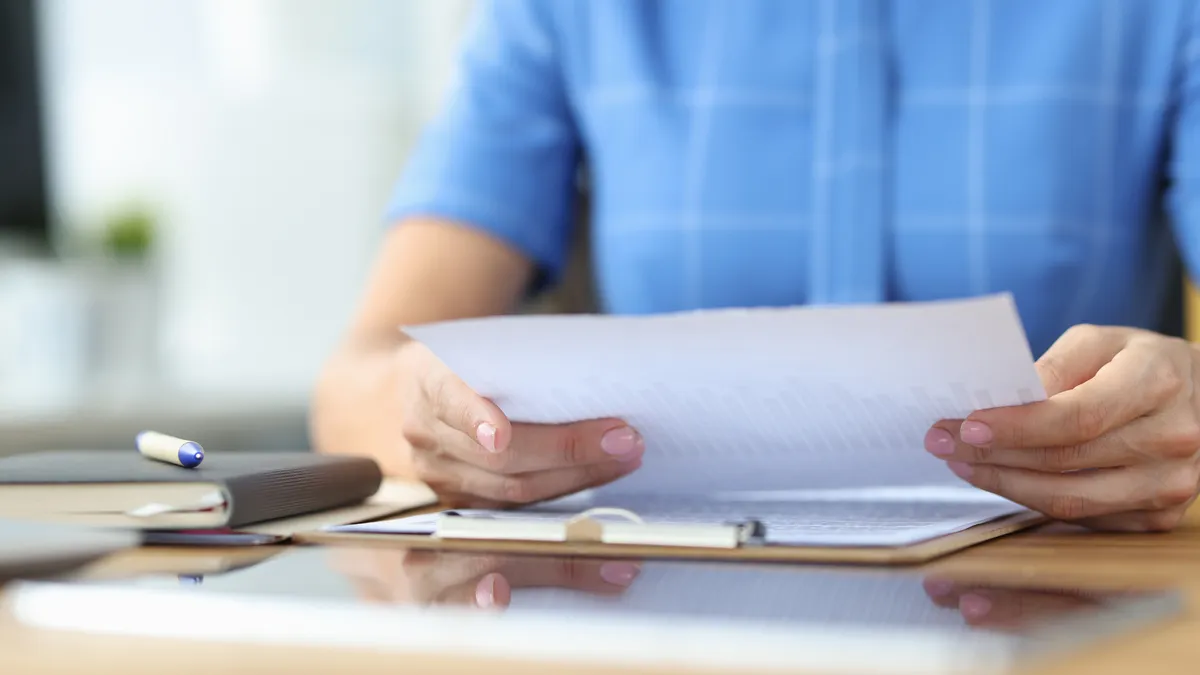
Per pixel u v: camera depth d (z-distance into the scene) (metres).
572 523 0.55
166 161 2.82
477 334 0.58
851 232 1.13
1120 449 0.61
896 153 1.13
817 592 0.42
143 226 2.30
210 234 2.79
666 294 1.19
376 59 2.87
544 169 1.24
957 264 1.12
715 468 0.70
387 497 0.79
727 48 1.17
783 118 1.16
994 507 0.70
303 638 0.36
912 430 0.63
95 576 0.47
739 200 1.16
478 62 1.26
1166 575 0.48
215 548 0.56
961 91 1.12
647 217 1.19
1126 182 1.14
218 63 2.84
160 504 0.59
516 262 1.22
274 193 2.77
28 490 0.60
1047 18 1.12
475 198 1.19
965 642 0.33
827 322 0.54
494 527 0.56
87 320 2.18
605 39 1.22
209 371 2.71
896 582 0.45
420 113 2.86
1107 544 0.58
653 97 1.19
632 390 0.63
